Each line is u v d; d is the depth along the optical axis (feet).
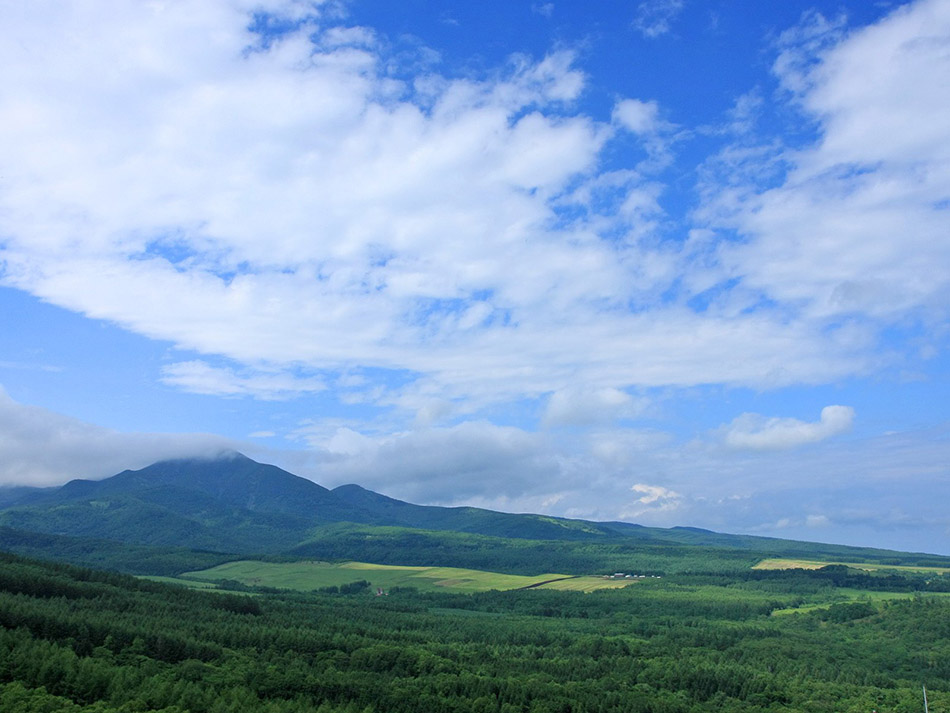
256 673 588.50
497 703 615.16
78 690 499.10
